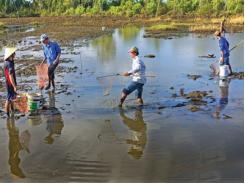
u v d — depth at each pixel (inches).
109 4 3964.1
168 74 698.8
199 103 503.2
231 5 2591.0
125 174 312.2
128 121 444.1
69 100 540.4
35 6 4500.5
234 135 387.2
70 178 310.5
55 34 1729.8
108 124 436.5
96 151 362.3
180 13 2938.0
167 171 313.7
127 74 491.8
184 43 1195.9
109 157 347.3
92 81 658.2
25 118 467.5
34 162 345.1
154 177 304.3
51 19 3314.5
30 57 980.6
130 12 3257.9
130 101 522.6
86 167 328.8
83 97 553.3
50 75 593.3
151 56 917.8
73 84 639.8
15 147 381.7
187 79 653.9
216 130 402.9
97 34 1675.7
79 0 4229.8
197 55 924.6
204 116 450.0
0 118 469.7
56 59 586.6
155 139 386.0
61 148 373.1
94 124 438.3
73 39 1451.8
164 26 1868.8
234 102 503.8
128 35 1593.3
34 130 426.6
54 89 602.2
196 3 3041.3
